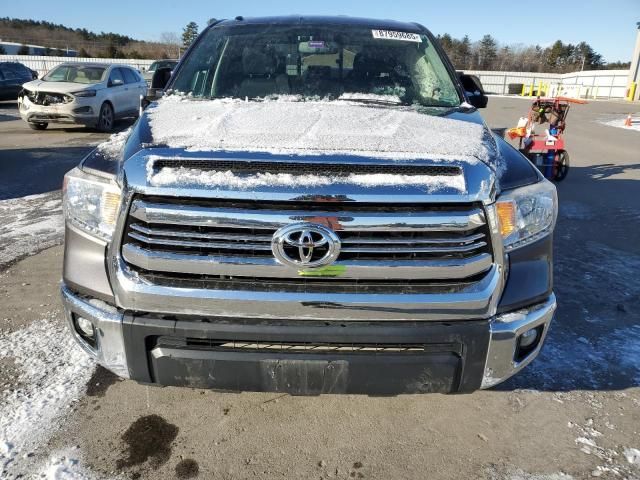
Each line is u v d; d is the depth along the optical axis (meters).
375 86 3.17
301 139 2.07
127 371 2.10
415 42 3.56
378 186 1.90
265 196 1.88
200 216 1.91
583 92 40.44
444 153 2.02
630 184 8.12
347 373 2.02
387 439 2.43
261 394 2.73
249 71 3.24
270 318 1.99
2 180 7.22
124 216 1.97
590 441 2.43
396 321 2.00
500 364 2.08
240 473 2.21
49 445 2.32
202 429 2.46
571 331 3.43
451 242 1.95
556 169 8.24
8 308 3.54
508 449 2.38
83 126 13.50
